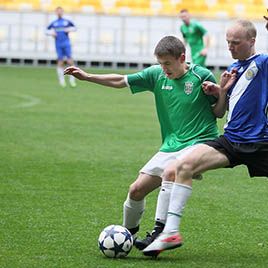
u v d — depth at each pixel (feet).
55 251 47.50
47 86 180.24
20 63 236.84
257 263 45.88
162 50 46.65
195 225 55.83
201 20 237.86
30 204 61.62
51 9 239.71
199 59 168.76
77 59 236.63
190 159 45.19
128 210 48.32
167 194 46.60
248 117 45.91
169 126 48.47
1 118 118.21
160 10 244.42
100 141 98.07
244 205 63.62
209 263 45.57
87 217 57.62
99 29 237.04
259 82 45.85
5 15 234.17
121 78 49.32
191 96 47.73
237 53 46.03
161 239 45.29
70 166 79.87
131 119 122.83
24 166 78.95
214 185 72.59
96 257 46.26
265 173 46.03
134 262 45.29
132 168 80.07
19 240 50.08
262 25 236.84
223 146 45.73
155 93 48.93
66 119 119.65
